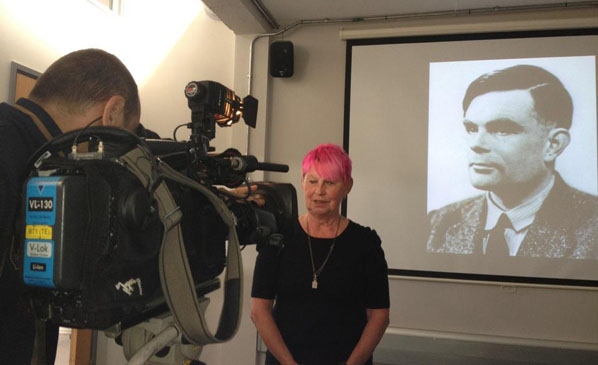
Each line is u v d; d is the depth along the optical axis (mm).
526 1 2928
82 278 531
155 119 3475
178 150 817
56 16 2846
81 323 534
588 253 2805
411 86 3121
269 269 1465
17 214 606
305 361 1379
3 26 2498
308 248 1460
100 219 546
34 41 2693
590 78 2879
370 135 3148
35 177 568
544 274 2857
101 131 609
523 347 2824
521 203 2910
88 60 696
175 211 635
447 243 3004
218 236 811
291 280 1437
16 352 629
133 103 736
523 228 2898
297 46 3334
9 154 601
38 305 570
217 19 3404
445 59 3084
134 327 754
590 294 2828
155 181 611
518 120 2945
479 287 2967
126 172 587
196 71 3434
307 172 1482
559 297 2861
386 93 3148
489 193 2961
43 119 662
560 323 2850
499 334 2910
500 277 2914
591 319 2820
